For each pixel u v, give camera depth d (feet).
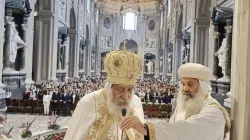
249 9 8.75
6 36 45.42
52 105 47.57
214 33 47.52
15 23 50.98
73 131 9.87
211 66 48.93
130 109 10.58
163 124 7.36
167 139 7.18
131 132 10.18
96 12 155.12
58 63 76.43
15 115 44.34
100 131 9.96
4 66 46.01
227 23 42.37
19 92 50.34
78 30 101.71
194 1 63.00
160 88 69.31
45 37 66.08
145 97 58.23
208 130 7.64
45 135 25.41
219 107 8.52
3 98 40.88
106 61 10.04
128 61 9.69
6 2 43.75
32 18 55.31
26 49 52.85
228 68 42.83
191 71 8.90
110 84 10.04
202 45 62.13
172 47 108.06
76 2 97.91
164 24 138.72
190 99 9.00
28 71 54.65
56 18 69.10
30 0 53.78
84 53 119.65
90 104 10.12
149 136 7.16
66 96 48.57
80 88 61.67
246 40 8.78
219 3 47.14
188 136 7.35
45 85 57.98
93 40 150.00
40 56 66.03
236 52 9.33
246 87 8.66
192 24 64.08
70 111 47.88
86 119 9.87
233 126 9.25
